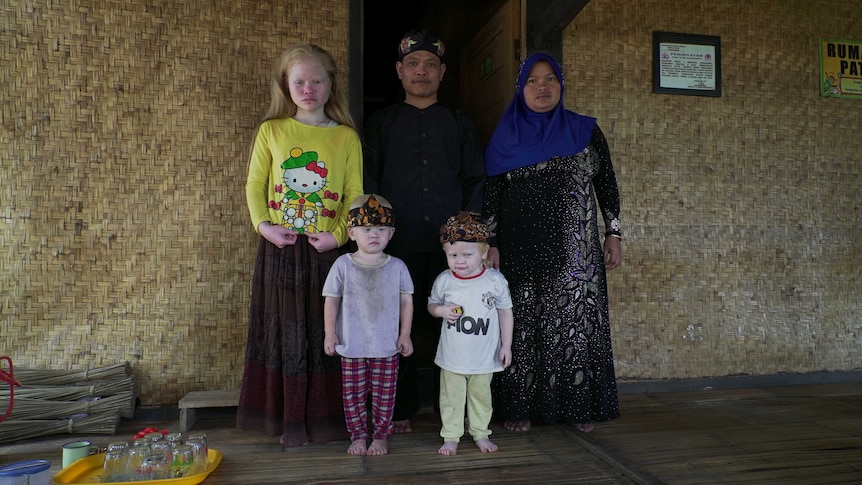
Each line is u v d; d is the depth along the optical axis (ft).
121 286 8.88
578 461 6.97
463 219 7.42
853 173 11.62
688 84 10.82
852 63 11.60
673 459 6.91
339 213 8.00
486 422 7.43
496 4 11.52
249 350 7.78
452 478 6.40
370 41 17.92
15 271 8.56
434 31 15.90
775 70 11.23
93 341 8.78
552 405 8.04
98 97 8.82
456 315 7.30
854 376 11.34
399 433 8.14
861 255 11.65
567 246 8.16
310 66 7.75
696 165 10.87
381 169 8.71
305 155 7.81
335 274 7.39
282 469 6.66
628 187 10.56
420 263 8.46
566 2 8.97
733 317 10.96
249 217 9.26
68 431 7.97
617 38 10.55
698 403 9.66
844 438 7.74
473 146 8.79
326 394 7.71
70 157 8.75
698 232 10.85
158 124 9.00
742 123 11.08
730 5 11.04
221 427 8.39
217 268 9.15
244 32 9.25
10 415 7.71
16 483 5.57
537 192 8.29
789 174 11.29
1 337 8.50
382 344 7.33
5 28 8.55
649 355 10.55
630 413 9.04
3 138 8.54
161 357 8.95
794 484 6.21
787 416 8.84
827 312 11.41
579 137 8.32
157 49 9.00
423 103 8.76
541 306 8.20
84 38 8.79
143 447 6.41
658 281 10.66
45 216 8.67
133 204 8.93
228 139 9.21
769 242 11.18
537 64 8.34
